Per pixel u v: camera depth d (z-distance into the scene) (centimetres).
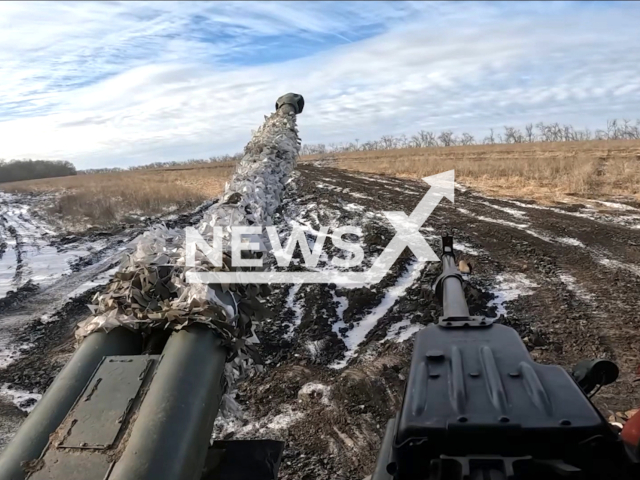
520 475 144
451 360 193
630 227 1245
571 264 993
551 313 771
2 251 1451
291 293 899
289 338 734
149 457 161
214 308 222
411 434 156
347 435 516
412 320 771
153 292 246
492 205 1602
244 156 525
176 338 208
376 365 639
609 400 543
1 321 902
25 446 169
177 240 281
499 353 196
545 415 156
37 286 1099
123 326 221
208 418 189
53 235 1628
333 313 812
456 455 153
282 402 579
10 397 634
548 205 1548
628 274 918
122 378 188
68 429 171
